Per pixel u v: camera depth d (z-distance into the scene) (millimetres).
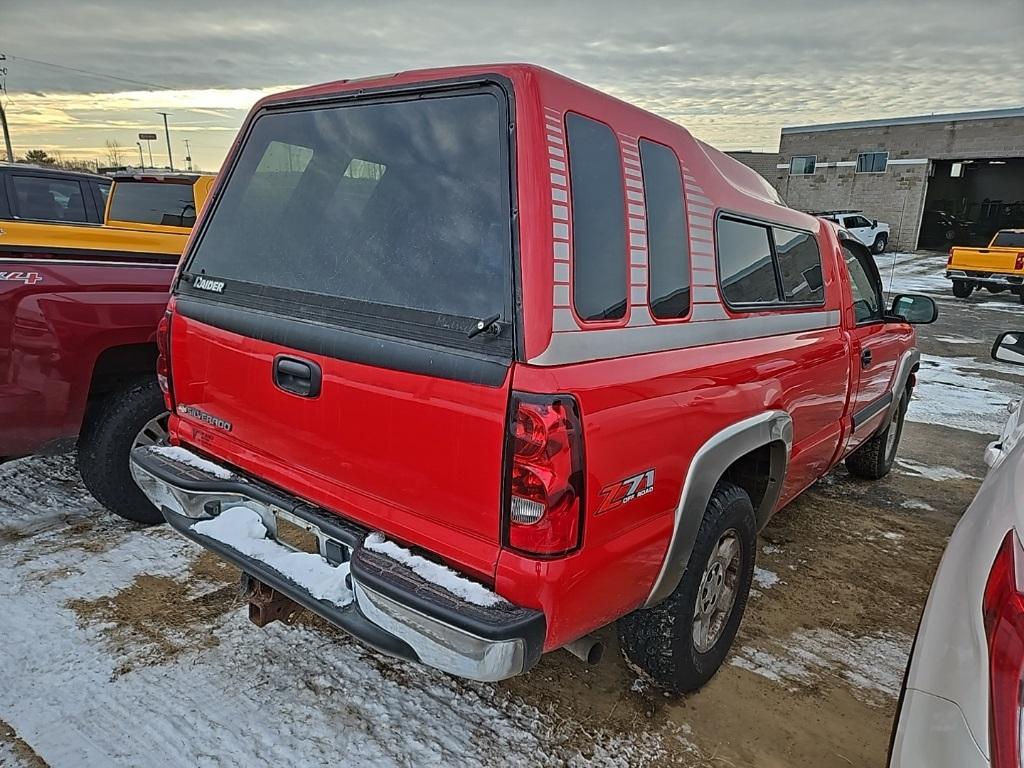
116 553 3453
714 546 2480
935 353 10836
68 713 2398
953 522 4500
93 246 4773
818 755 2418
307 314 2123
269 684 2592
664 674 2506
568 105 1839
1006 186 33562
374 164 2115
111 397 3543
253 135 2557
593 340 1807
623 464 1855
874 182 32219
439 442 1798
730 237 2488
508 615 1697
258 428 2312
